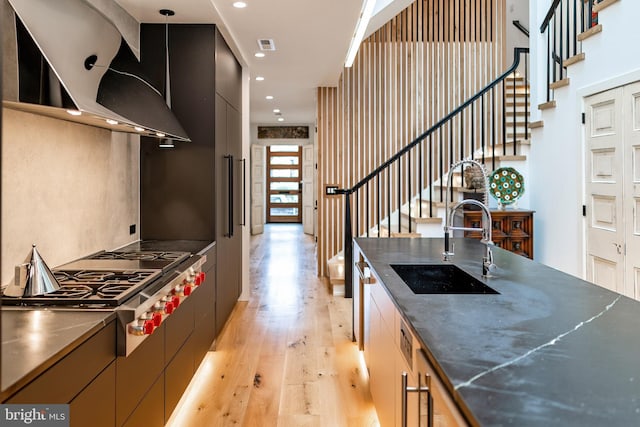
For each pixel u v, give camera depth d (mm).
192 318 2879
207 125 3605
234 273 4566
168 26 3609
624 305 1688
